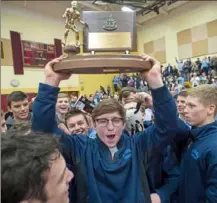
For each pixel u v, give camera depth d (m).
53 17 8.23
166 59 5.24
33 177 0.45
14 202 0.44
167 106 0.82
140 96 1.21
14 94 1.97
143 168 0.86
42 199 0.47
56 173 0.49
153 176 0.90
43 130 0.78
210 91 1.02
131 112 1.21
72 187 0.86
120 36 0.88
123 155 0.86
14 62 7.34
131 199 0.81
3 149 0.47
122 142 0.89
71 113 1.58
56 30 8.30
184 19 4.98
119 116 0.85
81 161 0.86
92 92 7.57
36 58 7.82
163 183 0.98
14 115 1.98
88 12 0.87
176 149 1.07
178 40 5.03
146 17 5.14
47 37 8.11
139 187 0.83
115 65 0.74
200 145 0.99
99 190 0.82
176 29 5.18
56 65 0.79
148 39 5.10
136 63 0.77
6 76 7.21
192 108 1.03
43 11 8.02
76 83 8.02
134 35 0.89
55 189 0.49
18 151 0.47
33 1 7.73
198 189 0.97
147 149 0.87
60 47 8.37
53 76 0.80
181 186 1.02
